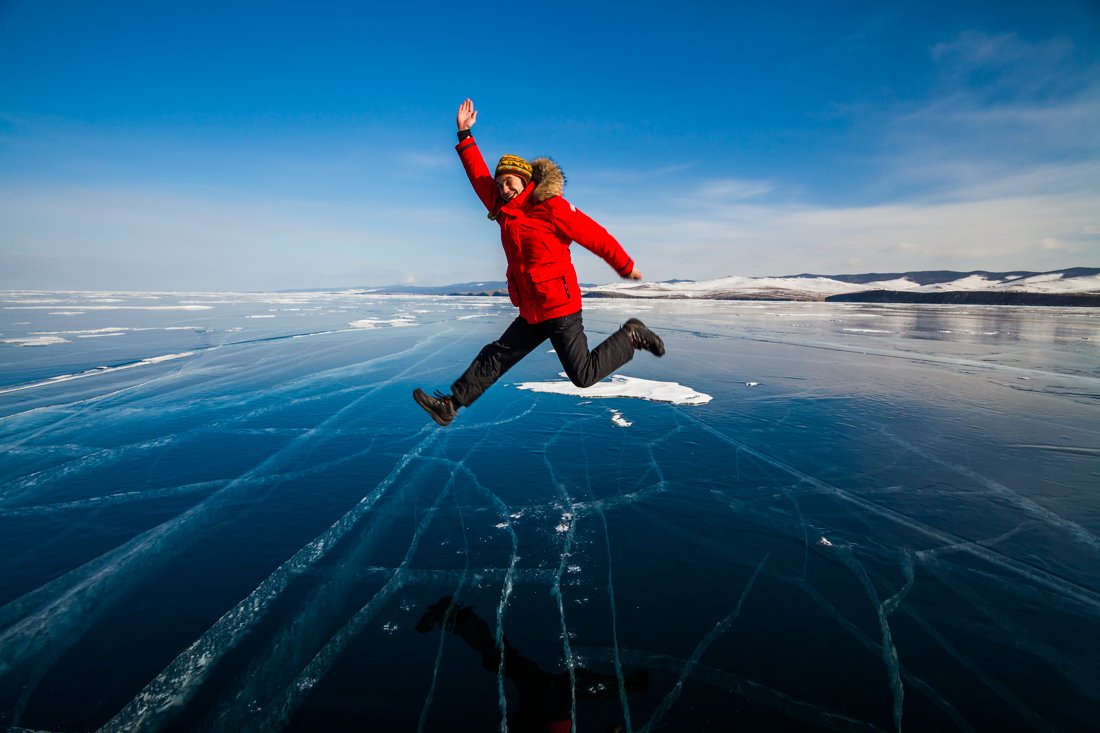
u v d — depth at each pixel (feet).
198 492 14.51
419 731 6.74
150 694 7.42
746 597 9.75
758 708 7.16
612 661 8.08
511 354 9.68
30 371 31.73
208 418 21.90
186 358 37.35
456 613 9.29
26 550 11.39
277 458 17.21
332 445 18.54
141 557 11.12
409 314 91.71
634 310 104.94
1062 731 6.82
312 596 9.77
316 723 6.89
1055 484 15.15
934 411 23.43
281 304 137.59
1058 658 8.18
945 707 7.20
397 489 14.75
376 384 28.76
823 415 22.61
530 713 7.03
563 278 8.92
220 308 108.58
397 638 8.59
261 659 8.11
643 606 9.48
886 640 8.59
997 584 10.19
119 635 8.66
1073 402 25.04
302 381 29.45
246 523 12.67
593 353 9.27
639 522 12.76
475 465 16.61
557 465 16.61
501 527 12.52
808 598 9.73
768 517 13.03
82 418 21.89
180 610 9.34
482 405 24.35
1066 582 10.27
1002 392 27.27
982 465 16.70
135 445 18.45
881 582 10.27
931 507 13.64
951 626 8.95
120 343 45.09
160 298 183.73
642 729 6.78
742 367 35.14
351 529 12.39
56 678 7.73
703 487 14.90
